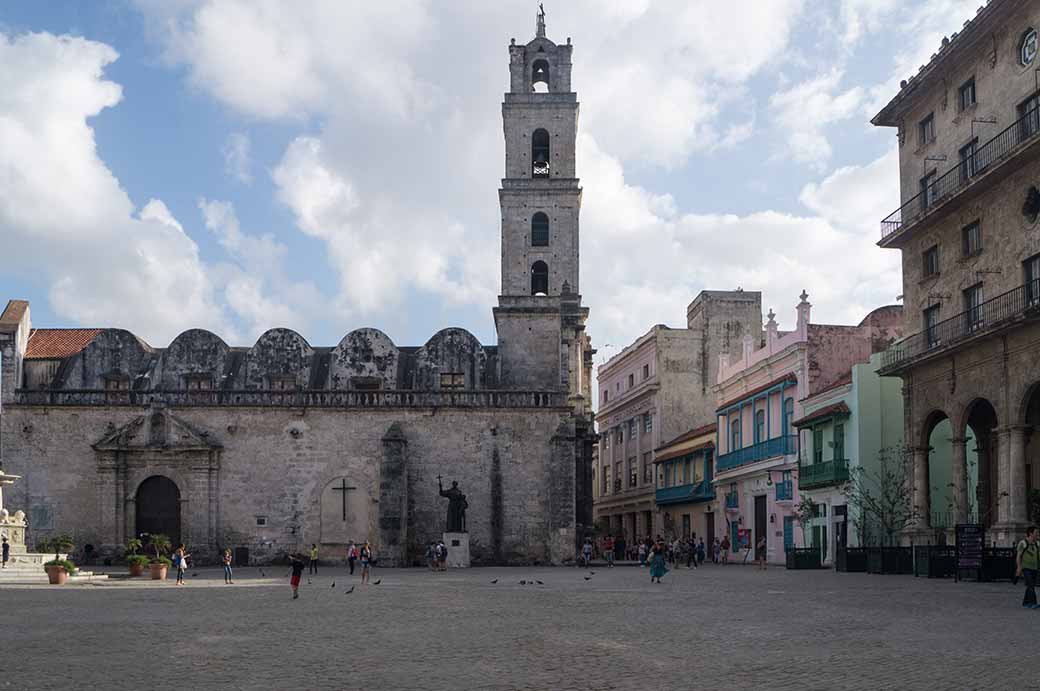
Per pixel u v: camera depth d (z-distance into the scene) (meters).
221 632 20.47
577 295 69.50
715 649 16.94
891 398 50.41
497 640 18.70
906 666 14.69
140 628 21.33
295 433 57.53
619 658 16.05
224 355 61.12
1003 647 16.50
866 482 49.44
